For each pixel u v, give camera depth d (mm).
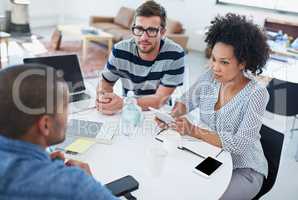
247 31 1510
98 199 740
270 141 1666
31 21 6910
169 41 2061
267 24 5164
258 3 5531
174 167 1313
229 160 1405
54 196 700
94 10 7207
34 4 6867
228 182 1247
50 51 5250
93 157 1337
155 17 1875
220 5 5781
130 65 2041
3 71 759
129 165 1303
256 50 1542
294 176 2582
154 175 1244
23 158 740
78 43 5957
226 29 1521
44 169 731
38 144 795
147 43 1901
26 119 745
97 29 5555
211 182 1238
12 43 5410
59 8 7367
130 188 1117
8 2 6086
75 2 7328
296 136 3225
